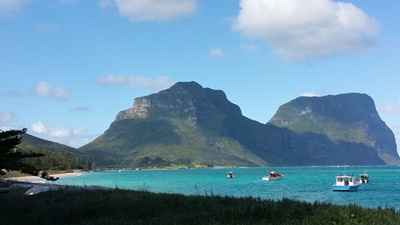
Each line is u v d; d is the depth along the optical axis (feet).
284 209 57.16
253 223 49.93
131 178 550.77
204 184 367.86
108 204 70.13
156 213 61.11
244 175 655.76
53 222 59.06
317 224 46.26
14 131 58.49
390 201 193.26
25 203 78.38
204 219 53.31
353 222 44.93
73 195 89.10
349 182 269.44
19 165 60.90
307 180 451.53
